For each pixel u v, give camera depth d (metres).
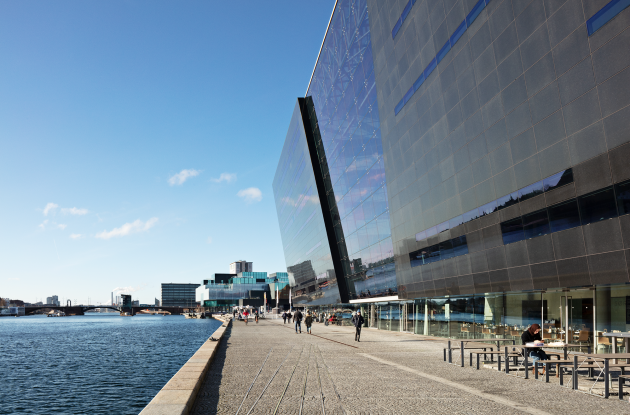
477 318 28.02
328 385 11.87
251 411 8.93
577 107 17.06
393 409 9.06
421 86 30.23
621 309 17.02
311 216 70.75
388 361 17.42
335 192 57.78
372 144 42.03
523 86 20.05
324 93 57.22
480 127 23.62
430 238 30.89
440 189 28.70
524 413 8.68
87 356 54.84
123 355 55.62
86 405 27.28
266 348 23.20
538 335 14.88
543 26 18.64
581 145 16.97
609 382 11.23
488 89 22.69
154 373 40.06
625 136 15.04
